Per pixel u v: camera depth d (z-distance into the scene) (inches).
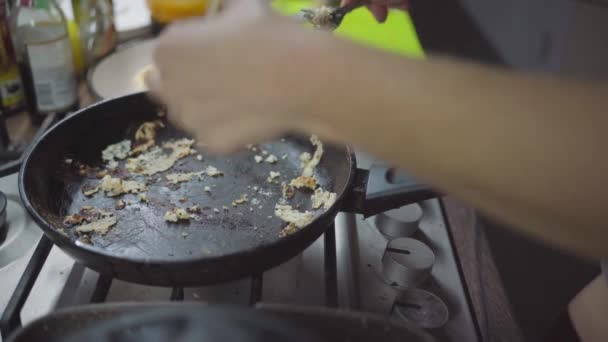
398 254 20.5
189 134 26.3
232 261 17.1
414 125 11.8
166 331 11.9
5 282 19.3
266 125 13.7
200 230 21.6
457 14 33.7
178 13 33.0
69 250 17.5
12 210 21.6
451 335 18.9
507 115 11.4
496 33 29.9
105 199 22.7
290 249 18.1
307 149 25.7
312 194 23.5
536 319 34.8
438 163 12.1
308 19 24.5
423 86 12.0
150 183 23.7
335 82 12.1
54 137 23.2
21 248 20.4
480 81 12.1
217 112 13.6
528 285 36.7
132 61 30.6
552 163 11.2
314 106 12.4
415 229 22.3
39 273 18.9
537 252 38.8
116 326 12.1
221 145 14.2
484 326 21.6
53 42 26.1
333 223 20.9
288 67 12.3
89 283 19.5
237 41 12.8
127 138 25.8
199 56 12.9
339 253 21.0
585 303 25.5
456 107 11.5
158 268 16.8
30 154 21.4
